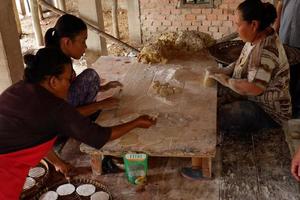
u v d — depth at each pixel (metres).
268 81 2.59
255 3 2.53
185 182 2.42
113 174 2.52
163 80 3.17
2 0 3.14
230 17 7.53
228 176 2.45
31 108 1.93
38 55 1.96
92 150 2.39
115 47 7.50
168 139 2.40
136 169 2.39
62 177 2.52
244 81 2.66
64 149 2.79
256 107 2.84
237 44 3.63
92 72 2.87
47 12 9.13
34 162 2.10
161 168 2.55
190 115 2.64
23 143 1.99
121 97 2.92
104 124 2.58
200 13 7.63
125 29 8.46
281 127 2.86
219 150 2.69
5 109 1.96
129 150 2.35
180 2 7.60
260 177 2.44
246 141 2.78
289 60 3.12
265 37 2.60
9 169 2.01
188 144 2.35
